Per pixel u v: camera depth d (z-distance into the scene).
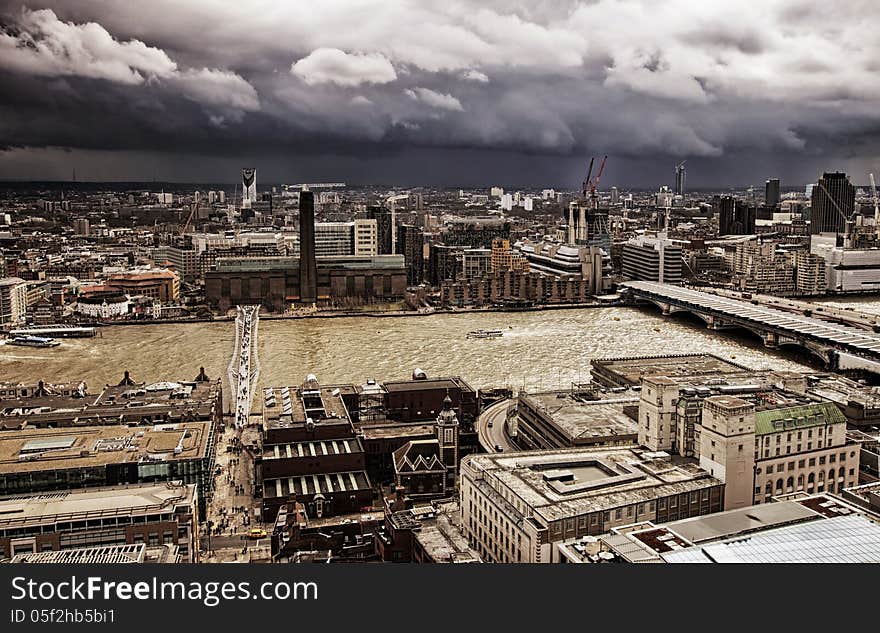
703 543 160.50
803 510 175.50
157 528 195.25
